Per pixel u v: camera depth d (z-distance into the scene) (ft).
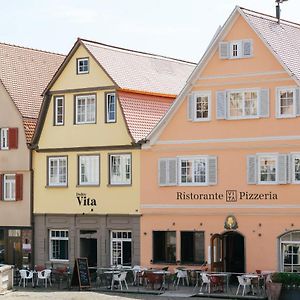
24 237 161.17
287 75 134.31
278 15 145.89
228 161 139.03
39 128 159.33
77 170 154.40
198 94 141.90
